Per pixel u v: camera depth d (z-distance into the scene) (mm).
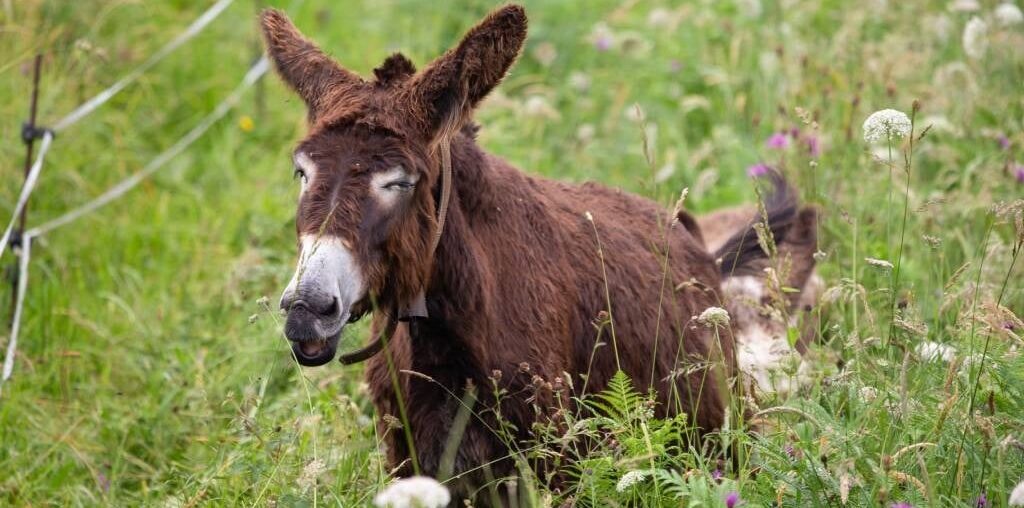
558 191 10883
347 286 8391
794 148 15391
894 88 15031
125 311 15062
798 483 8938
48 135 15273
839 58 17547
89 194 17078
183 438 12547
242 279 14570
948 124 15672
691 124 18938
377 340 9477
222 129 19219
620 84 19594
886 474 8547
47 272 15133
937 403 9578
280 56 9828
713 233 14711
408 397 9711
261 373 13102
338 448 11039
